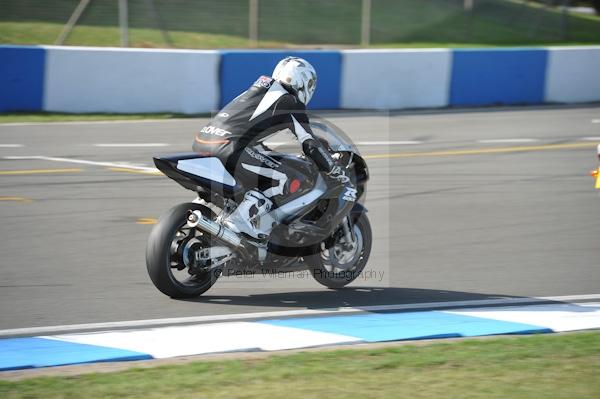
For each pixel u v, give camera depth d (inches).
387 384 451.5
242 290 681.0
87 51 1633.9
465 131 1539.1
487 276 735.7
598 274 749.9
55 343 530.3
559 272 753.0
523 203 1029.8
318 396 430.0
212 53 1641.2
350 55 1722.4
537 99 1888.5
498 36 2410.2
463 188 1104.2
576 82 1918.1
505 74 1852.9
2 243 811.4
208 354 513.3
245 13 2155.5
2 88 1612.9
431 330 570.9
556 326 588.1
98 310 613.9
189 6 2139.5
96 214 940.0
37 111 1635.1
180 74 1644.9
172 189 1074.1
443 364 490.9
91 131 1477.6
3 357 499.2
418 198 1045.2
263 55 1676.9
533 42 2427.4
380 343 544.4
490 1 2573.8
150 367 478.9
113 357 500.4
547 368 485.1
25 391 432.1
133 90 1651.1
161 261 619.2
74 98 1642.5
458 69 1812.3
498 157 1315.2
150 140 1401.3
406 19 2333.9
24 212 940.6
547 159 1309.1
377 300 659.4
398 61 1761.8
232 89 1664.6
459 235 877.8
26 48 1614.2
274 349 525.3
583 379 465.1
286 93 634.8
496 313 622.8
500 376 469.1
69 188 1067.3
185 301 642.2
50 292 658.8
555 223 936.9
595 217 968.9
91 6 2057.1
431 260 784.9
